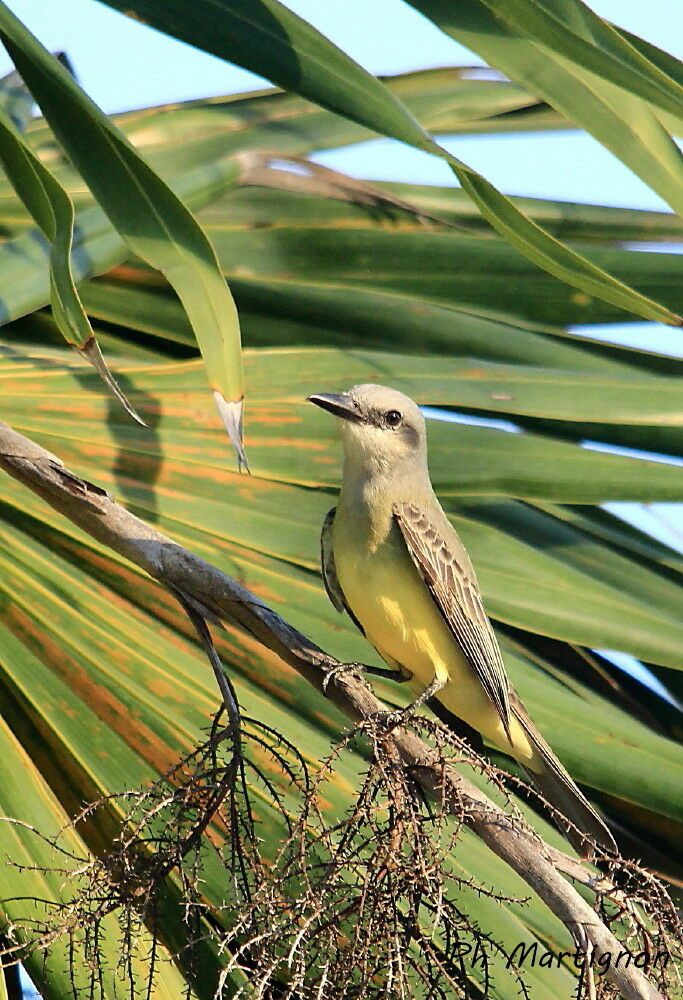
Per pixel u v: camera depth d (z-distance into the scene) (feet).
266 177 36.22
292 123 37.73
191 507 29.07
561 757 28.58
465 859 25.35
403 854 17.65
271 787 19.24
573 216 36.11
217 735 19.21
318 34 18.66
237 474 29.78
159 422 29.45
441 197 36.29
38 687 26.30
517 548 31.24
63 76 16.96
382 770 18.67
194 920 19.04
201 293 18.28
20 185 17.51
